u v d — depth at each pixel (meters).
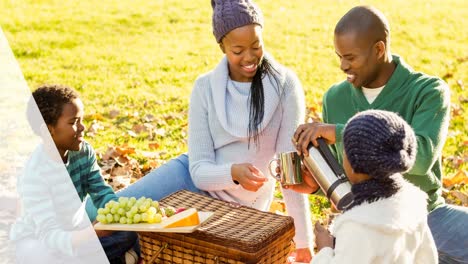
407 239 2.43
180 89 7.41
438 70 8.04
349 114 3.29
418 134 3.00
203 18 10.58
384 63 3.10
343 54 3.05
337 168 2.85
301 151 2.96
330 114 3.38
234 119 3.40
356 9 3.05
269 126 3.44
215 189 3.39
